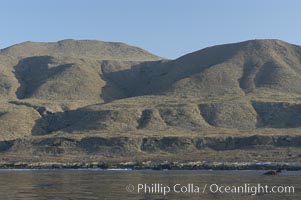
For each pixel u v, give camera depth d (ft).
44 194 341.82
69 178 497.46
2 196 329.72
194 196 333.62
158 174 570.46
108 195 337.72
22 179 481.87
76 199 314.96
